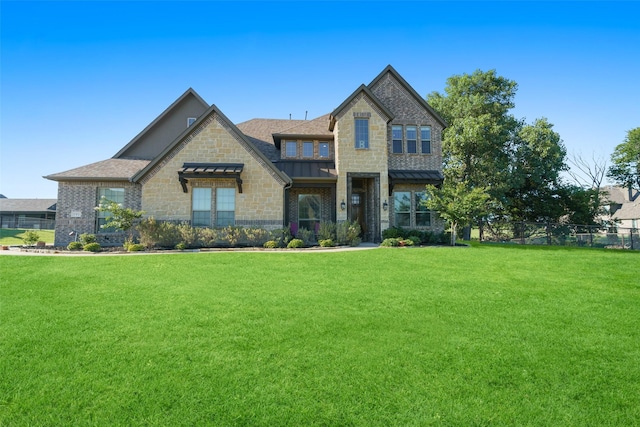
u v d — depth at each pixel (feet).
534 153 101.76
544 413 12.15
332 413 12.00
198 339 18.11
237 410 12.12
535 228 91.76
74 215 59.82
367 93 66.64
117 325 20.07
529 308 23.88
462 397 13.04
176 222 57.52
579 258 43.96
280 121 87.76
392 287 29.27
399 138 72.69
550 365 15.62
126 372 14.64
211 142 59.26
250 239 55.67
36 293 26.76
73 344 17.42
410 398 12.92
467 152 96.53
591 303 25.17
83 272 34.12
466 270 36.42
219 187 58.80
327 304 24.38
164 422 11.47
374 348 17.19
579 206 103.76
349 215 64.59
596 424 11.64
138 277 32.24
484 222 98.68
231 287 28.89
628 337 18.95
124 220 52.54
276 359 15.92
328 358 16.06
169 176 58.13
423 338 18.52
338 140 65.87
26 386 13.55
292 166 68.49
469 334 19.16
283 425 11.39
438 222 70.54
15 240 103.09
